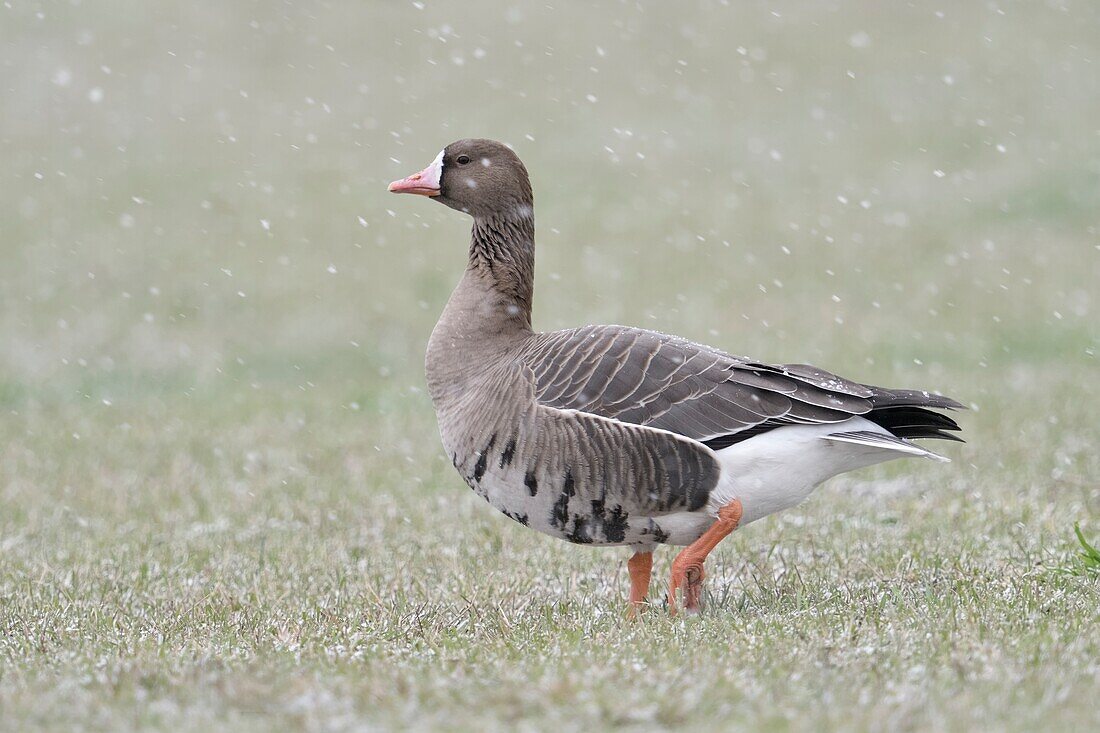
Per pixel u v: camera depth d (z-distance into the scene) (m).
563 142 34.41
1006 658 6.69
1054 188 29.44
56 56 40.19
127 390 19.23
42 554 10.98
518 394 8.66
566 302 23.14
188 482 13.90
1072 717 5.76
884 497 12.29
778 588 9.03
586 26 43.41
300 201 30.62
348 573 10.20
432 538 11.32
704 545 8.42
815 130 34.91
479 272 9.77
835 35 42.22
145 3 44.94
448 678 6.52
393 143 34.50
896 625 7.53
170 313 23.31
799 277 24.84
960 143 33.25
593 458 8.39
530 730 5.63
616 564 10.44
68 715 6.11
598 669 6.54
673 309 22.72
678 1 45.50
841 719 5.75
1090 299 22.59
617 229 28.30
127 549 11.08
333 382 19.75
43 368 20.16
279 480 13.88
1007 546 9.92
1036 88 36.78
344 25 43.47
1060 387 17.22
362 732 5.68
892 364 19.02
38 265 26.11
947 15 43.81
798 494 8.59
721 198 30.36
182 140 34.66
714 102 37.25
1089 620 7.49
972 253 25.94
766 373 8.62
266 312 23.36
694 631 7.64
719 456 8.38
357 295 24.42
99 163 33.06
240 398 18.56
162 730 5.84
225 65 40.03
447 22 43.56
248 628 8.27
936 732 5.58
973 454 13.83
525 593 9.39
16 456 15.32
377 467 14.55
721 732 5.59
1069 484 12.06
